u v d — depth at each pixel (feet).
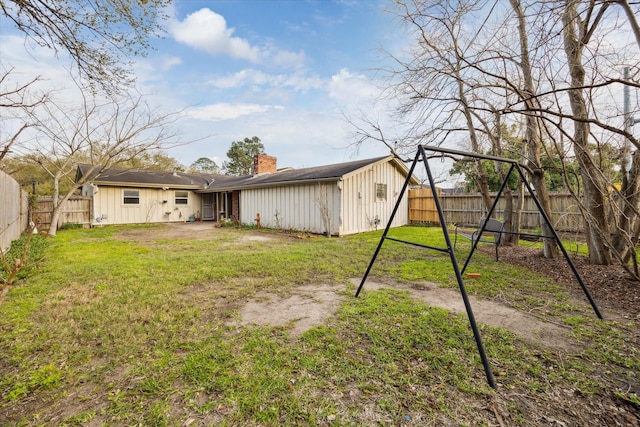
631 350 7.49
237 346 7.85
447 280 13.93
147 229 39.58
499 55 12.44
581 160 13.28
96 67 13.88
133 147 36.88
